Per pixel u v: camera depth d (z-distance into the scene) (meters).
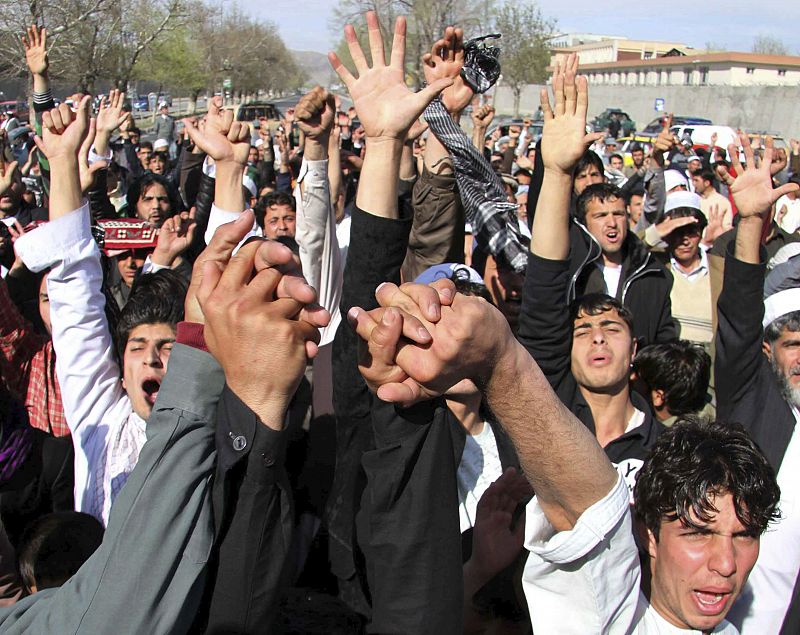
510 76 50.44
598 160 5.85
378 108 1.80
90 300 2.48
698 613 1.84
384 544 1.43
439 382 1.23
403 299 1.24
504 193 3.49
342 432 1.80
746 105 38.91
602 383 2.86
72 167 2.45
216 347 1.23
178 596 1.24
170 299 2.49
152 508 1.25
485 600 2.00
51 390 3.11
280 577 1.29
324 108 2.90
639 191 7.28
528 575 1.61
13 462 2.48
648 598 1.93
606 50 87.19
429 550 1.42
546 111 2.75
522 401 1.34
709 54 56.31
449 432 1.48
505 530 2.00
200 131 3.14
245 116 26.52
